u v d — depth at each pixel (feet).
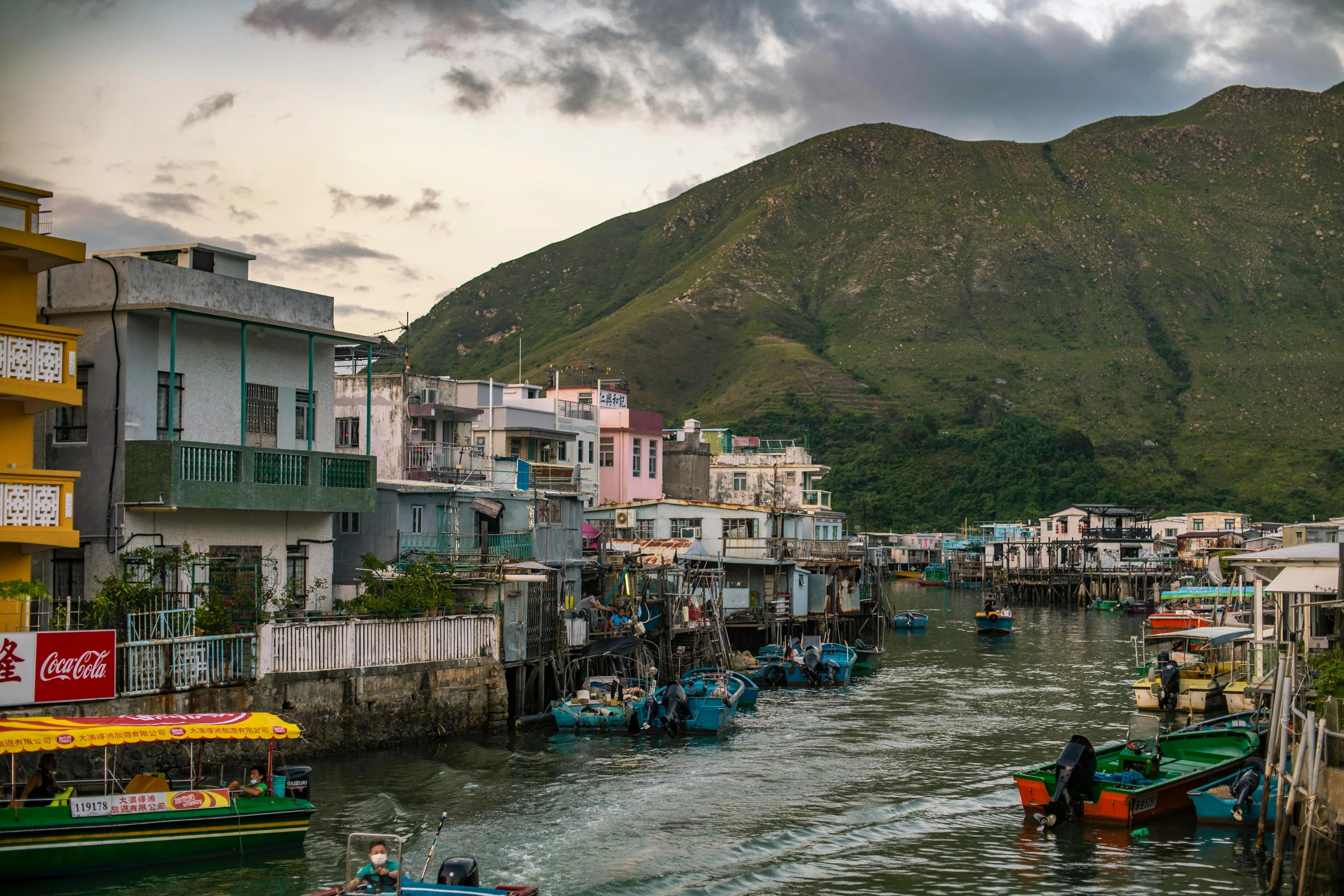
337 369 212.84
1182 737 113.29
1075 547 474.49
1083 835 94.32
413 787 100.99
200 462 108.17
